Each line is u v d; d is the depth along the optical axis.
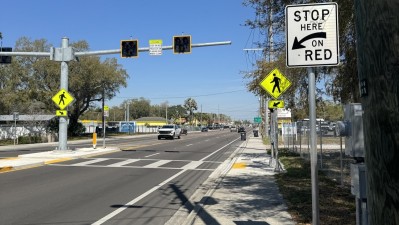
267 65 21.73
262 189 11.34
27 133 50.25
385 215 2.19
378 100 2.26
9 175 15.19
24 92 53.50
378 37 2.26
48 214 8.65
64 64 24.75
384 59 2.21
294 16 4.68
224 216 8.05
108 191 11.76
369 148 2.38
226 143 42.03
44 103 56.97
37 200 10.27
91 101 66.31
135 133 90.94
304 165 17.31
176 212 9.00
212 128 159.50
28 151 30.00
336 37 4.62
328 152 23.11
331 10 4.63
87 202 10.08
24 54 24.41
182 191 11.87
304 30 4.66
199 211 8.56
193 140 50.31
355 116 4.15
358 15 2.59
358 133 4.13
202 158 23.23
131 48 23.92
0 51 24.73
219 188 11.71
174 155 25.27
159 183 13.44
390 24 2.17
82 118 141.88
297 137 26.67
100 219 8.25
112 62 65.00
